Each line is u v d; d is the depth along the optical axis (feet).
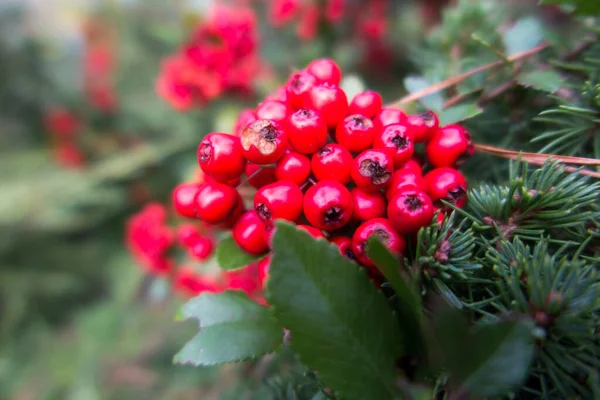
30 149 1.67
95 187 1.34
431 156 0.35
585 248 0.32
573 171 0.33
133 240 0.66
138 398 1.04
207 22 0.75
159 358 1.12
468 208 0.35
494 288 0.31
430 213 0.30
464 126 0.42
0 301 1.40
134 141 1.52
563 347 0.27
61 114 1.57
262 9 1.07
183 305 0.35
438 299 0.26
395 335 0.28
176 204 0.38
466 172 0.42
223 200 0.34
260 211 0.33
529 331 0.25
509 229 0.32
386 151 0.32
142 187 1.35
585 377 0.28
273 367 0.48
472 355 0.25
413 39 1.00
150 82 1.40
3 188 1.39
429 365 0.27
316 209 0.30
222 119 0.73
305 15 0.90
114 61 1.54
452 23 0.48
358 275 0.28
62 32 1.87
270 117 0.34
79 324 1.29
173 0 1.25
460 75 0.42
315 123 0.32
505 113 0.41
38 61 1.67
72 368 1.15
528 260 0.30
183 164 1.00
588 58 0.36
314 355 0.27
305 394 0.37
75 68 1.83
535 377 0.30
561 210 0.31
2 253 1.44
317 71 0.37
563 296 0.27
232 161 0.33
